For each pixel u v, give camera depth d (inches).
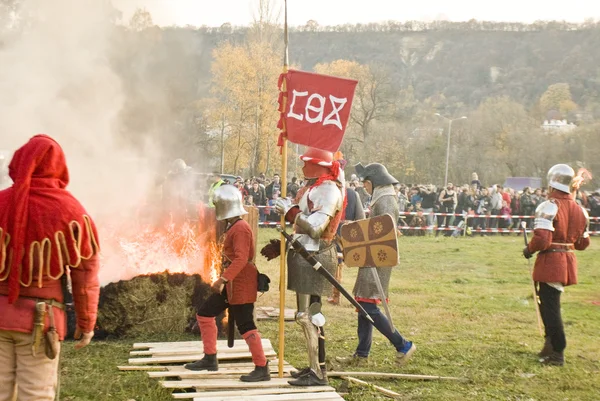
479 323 336.2
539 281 266.5
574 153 2304.4
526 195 987.3
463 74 5969.5
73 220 138.7
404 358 249.4
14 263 134.6
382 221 234.2
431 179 2399.1
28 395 137.3
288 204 215.0
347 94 217.3
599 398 224.4
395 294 420.8
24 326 135.9
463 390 228.1
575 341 307.6
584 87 4758.9
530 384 237.5
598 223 1033.5
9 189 140.9
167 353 248.2
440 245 768.9
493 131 2487.7
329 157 219.6
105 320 269.6
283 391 209.0
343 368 249.1
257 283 222.7
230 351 251.8
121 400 203.2
